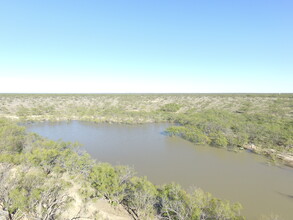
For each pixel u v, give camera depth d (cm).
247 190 2761
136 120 7775
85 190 2139
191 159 3956
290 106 8662
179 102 12569
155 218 1869
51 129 6625
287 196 2612
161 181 3014
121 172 2417
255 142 4684
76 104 11888
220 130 5447
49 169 2559
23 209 1379
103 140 5338
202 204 1766
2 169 2016
